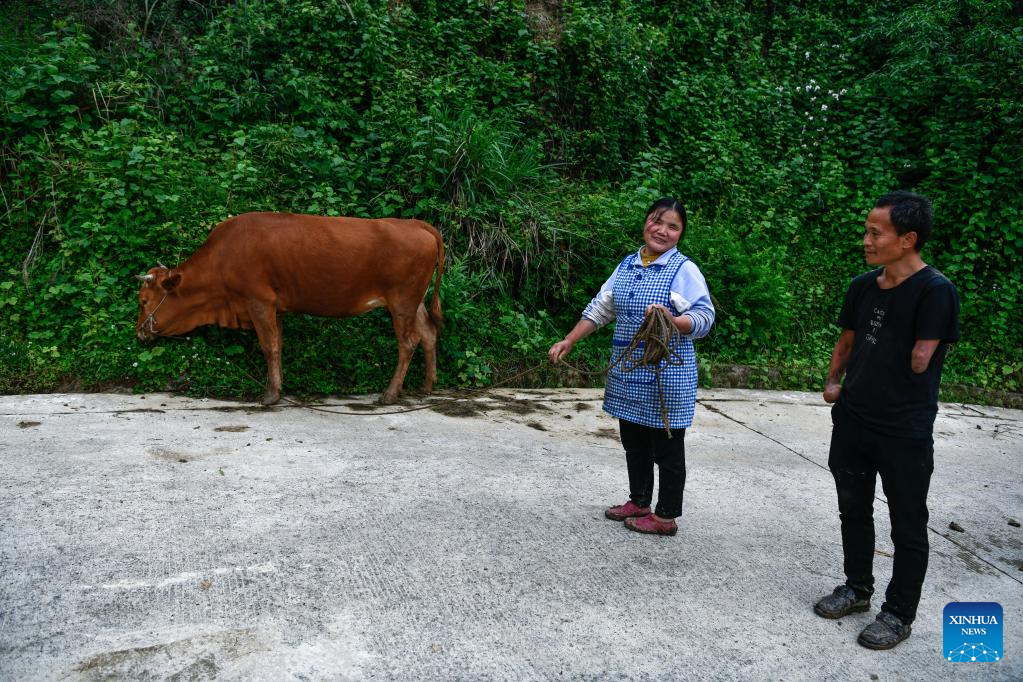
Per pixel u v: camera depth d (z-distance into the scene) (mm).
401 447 4477
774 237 8422
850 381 2785
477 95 8023
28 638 2363
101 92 6285
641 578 3066
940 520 4070
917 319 2578
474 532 3361
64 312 5516
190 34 7539
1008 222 8250
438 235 5434
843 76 10445
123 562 2873
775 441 5359
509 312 6496
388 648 2445
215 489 3627
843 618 2902
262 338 5113
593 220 7125
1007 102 8359
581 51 8500
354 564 2984
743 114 9398
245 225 5012
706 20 9969
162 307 5121
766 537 3600
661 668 2457
